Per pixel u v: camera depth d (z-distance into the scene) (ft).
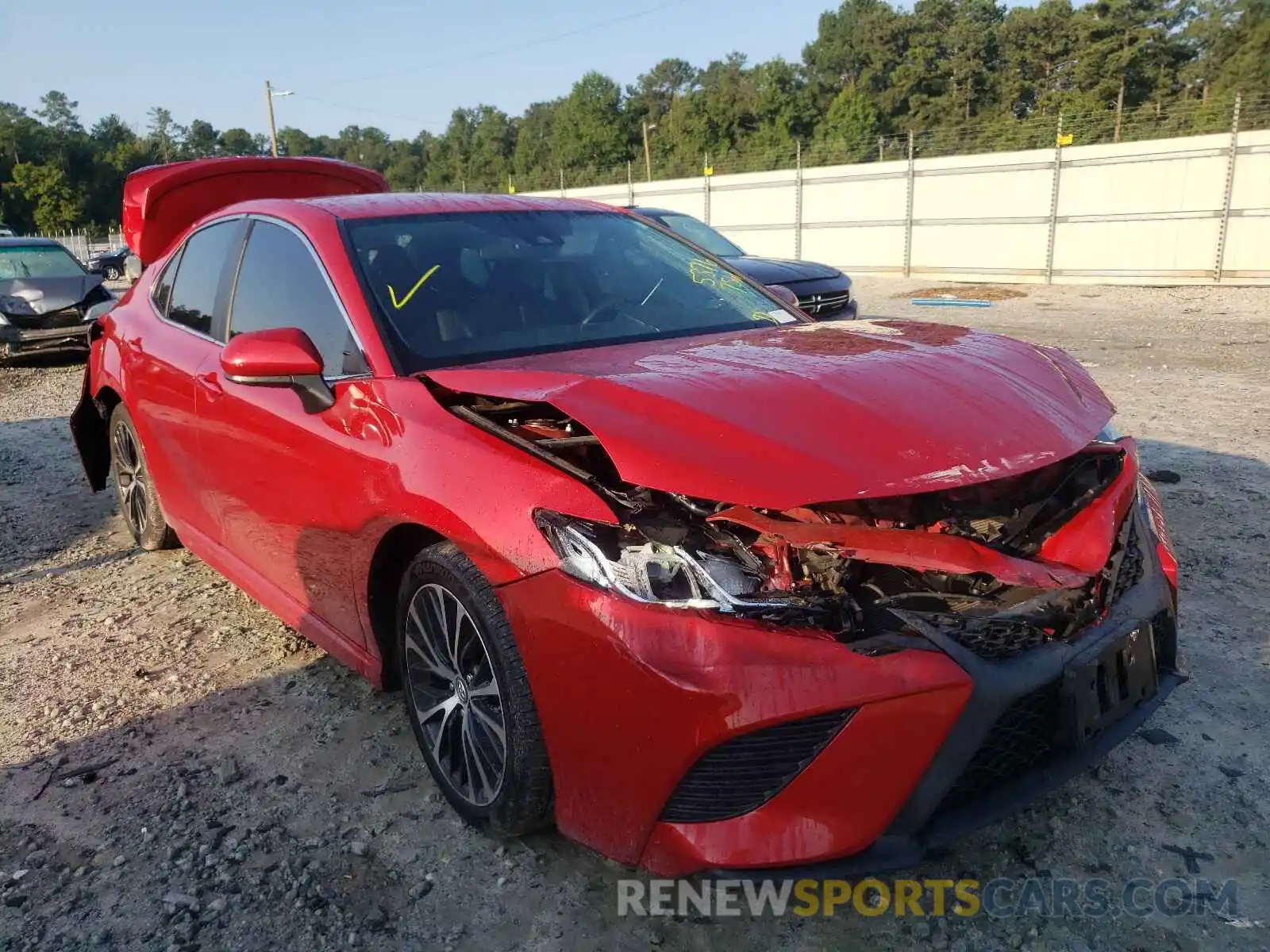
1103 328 40.78
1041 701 6.66
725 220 86.94
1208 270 58.70
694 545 6.63
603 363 8.52
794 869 6.30
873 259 76.48
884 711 6.13
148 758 9.86
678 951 7.03
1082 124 65.31
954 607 6.75
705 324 10.68
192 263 13.30
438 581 8.05
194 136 413.39
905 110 238.27
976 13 236.22
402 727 10.25
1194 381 27.14
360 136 440.86
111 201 317.42
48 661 12.19
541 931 7.28
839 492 6.41
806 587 6.51
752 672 6.18
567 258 11.11
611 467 7.73
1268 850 7.73
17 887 8.00
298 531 9.95
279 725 10.39
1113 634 7.05
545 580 6.91
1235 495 16.16
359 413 8.90
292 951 7.18
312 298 10.18
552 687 6.93
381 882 7.88
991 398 7.68
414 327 9.44
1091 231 63.10
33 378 36.91
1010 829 8.13
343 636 9.87
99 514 18.43
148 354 13.33
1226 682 10.16
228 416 10.92
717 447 6.77
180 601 13.96
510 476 7.38
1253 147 55.62
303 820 8.72
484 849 8.22
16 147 299.99
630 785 6.63
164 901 7.75
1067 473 7.98
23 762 9.90
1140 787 8.55
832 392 7.47
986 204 68.28
